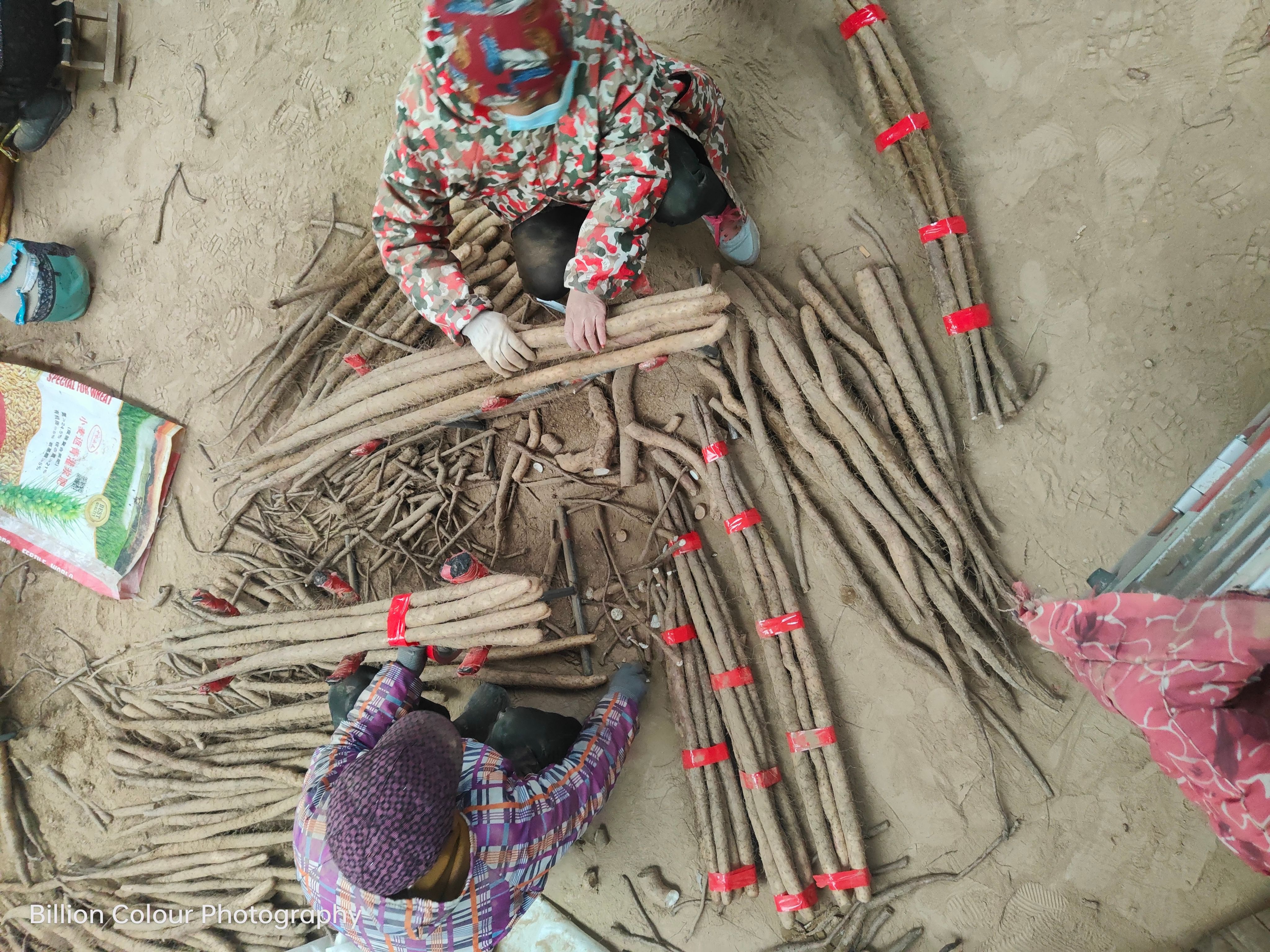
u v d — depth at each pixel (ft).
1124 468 9.51
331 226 13.25
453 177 7.93
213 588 13.43
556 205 9.05
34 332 15.19
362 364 12.23
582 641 11.41
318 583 11.03
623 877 11.04
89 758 14.11
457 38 6.16
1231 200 9.30
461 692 11.85
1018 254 10.14
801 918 10.27
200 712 13.43
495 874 8.12
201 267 14.12
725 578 11.16
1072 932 9.36
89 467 14.42
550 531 12.12
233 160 14.14
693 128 9.37
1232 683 5.65
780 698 10.28
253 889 12.48
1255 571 5.96
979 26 10.52
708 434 10.89
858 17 10.08
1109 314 9.71
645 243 8.46
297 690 12.42
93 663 14.24
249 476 13.29
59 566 14.52
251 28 14.30
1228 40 9.42
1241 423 9.05
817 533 10.67
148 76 14.87
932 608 9.79
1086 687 9.45
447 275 8.85
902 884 9.89
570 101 7.12
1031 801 9.62
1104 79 9.95
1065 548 9.66
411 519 12.54
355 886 7.03
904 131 9.90
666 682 11.34
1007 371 9.73
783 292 11.01
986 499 10.01
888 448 9.61
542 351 9.58
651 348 9.39
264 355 13.46
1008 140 10.31
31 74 13.96
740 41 11.50
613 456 11.73
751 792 10.21
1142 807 9.20
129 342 14.52
